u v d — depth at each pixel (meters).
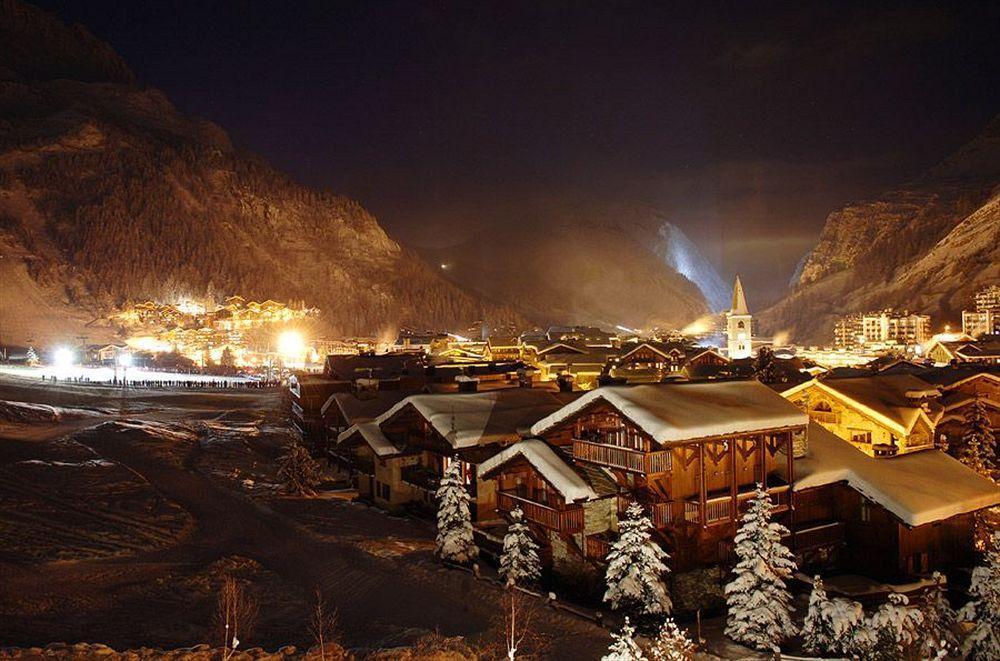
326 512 47.44
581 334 141.25
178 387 105.69
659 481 33.47
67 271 184.50
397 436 49.03
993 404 62.50
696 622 31.45
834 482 38.03
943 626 28.47
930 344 106.50
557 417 36.88
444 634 28.89
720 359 100.88
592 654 27.19
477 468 39.47
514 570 32.75
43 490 45.03
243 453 63.06
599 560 33.78
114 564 35.50
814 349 162.00
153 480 52.16
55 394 90.81
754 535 29.08
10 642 26.19
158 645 26.75
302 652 26.28
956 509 37.12
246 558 37.19
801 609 32.62
